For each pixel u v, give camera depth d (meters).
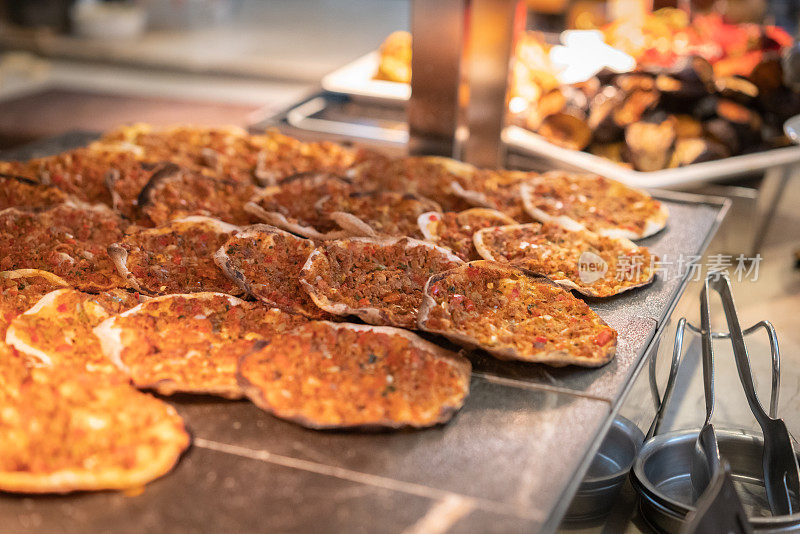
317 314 1.25
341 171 1.78
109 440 0.98
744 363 1.30
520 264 1.40
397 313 1.24
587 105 2.27
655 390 1.32
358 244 1.37
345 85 2.51
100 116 3.41
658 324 1.29
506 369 1.16
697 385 1.56
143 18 4.51
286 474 0.96
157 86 4.05
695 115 2.20
